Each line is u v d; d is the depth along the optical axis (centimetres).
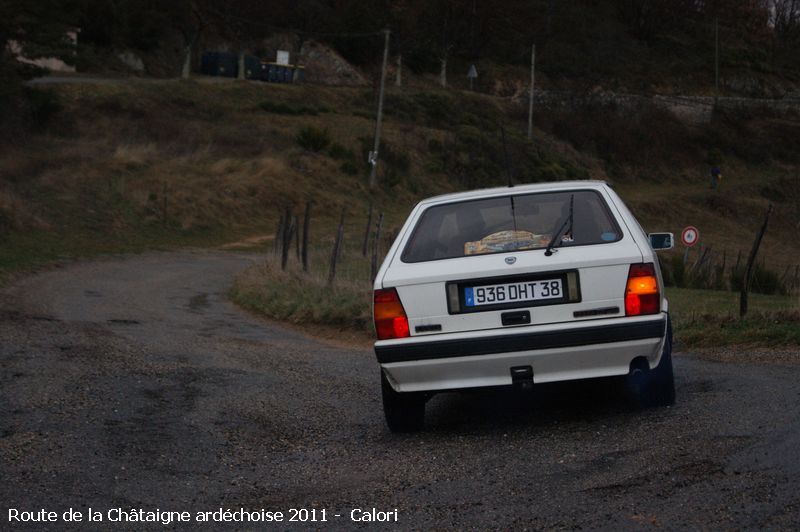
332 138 10931
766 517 646
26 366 1556
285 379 1485
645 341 933
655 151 14738
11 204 6147
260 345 2020
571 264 945
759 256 8444
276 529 723
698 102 16950
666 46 19638
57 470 915
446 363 947
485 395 1261
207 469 922
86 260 5294
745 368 1312
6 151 7994
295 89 13475
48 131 9075
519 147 12669
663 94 17500
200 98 11869
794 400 1020
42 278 4162
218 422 1141
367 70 16450
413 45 16550
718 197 12275
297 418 1170
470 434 1021
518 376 945
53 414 1171
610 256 948
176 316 2786
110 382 1406
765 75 19300
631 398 1107
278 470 912
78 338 1986
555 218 1023
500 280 952
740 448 827
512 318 945
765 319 1742
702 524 644
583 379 952
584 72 17488
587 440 925
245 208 8119
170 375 1493
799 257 8719
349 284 2914
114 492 841
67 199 6888
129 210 7062
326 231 7769
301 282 3203
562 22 18800
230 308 3175
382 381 1016
